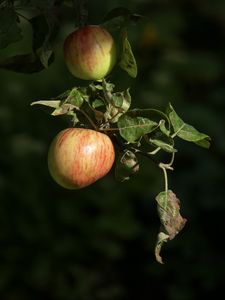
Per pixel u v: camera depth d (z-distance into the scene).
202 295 2.60
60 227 2.47
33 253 2.42
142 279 2.60
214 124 3.02
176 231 0.91
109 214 2.53
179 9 3.79
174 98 3.09
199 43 3.85
